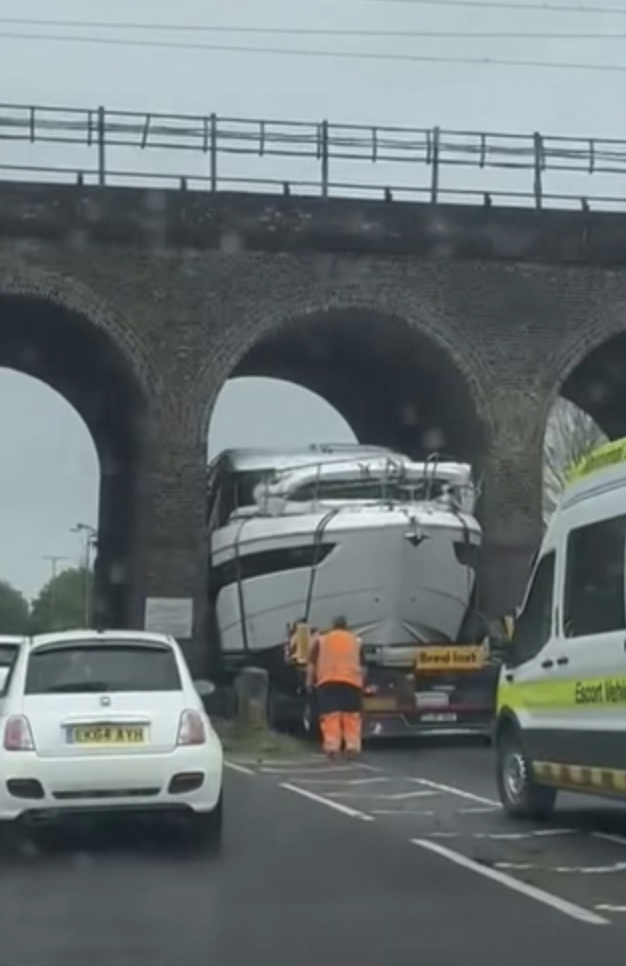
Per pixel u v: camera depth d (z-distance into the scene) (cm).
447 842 1308
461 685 2505
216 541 2795
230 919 970
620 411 3547
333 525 2505
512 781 1471
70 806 1192
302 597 2555
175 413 2909
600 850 1260
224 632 2733
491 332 3005
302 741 2452
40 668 1259
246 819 1466
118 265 2916
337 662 2197
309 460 2641
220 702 2725
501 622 2548
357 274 2973
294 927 945
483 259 3014
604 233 3036
